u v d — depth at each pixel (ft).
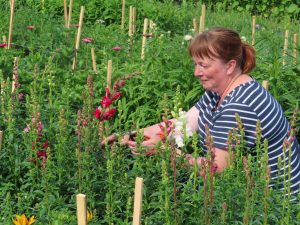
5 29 31.53
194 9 48.70
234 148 14.78
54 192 14.76
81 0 43.24
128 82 22.53
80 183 14.74
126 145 15.92
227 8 55.52
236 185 13.46
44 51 27.61
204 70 15.28
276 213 13.29
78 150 14.70
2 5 40.14
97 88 22.50
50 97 18.45
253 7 55.52
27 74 22.75
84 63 27.27
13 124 16.22
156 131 17.04
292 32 41.52
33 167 15.62
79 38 29.09
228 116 15.01
